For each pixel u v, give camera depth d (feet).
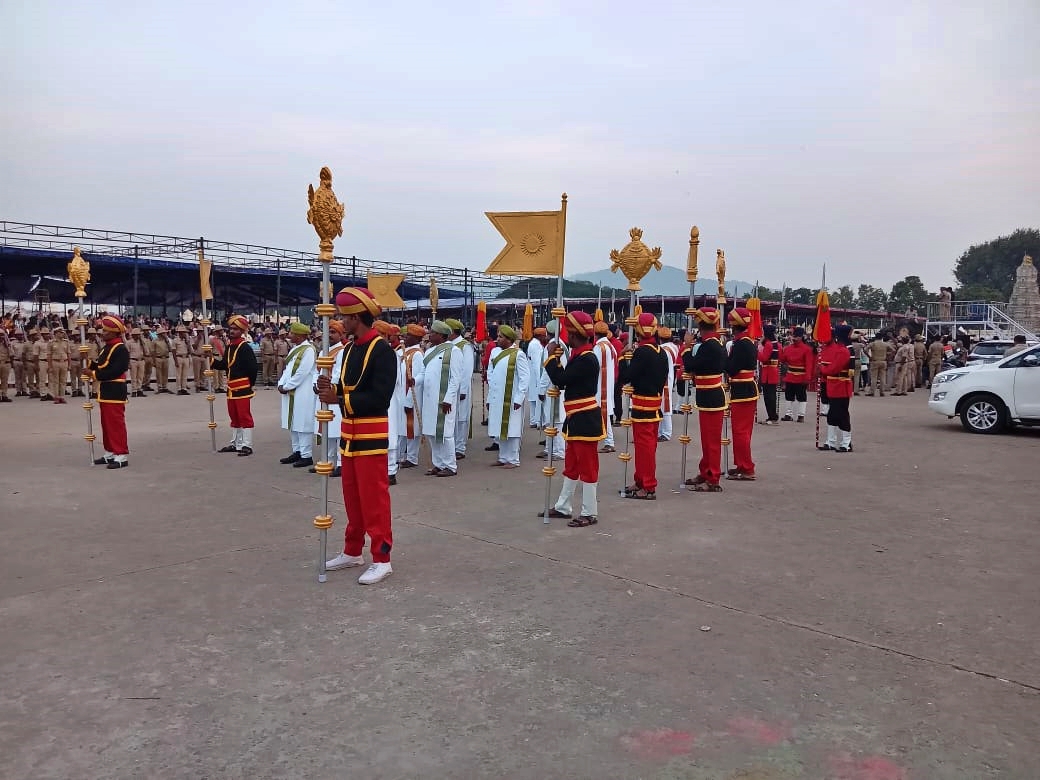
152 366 72.54
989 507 27.61
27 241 77.87
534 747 11.70
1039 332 167.53
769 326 86.94
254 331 88.28
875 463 37.19
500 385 36.04
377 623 16.61
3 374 62.59
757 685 13.78
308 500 28.48
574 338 24.89
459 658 14.87
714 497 29.35
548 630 16.26
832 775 10.98
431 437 34.27
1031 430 50.42
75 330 71.97
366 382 19.48
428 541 23.13
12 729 12.12
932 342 89.51
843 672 14.30
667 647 15.42
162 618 16.81
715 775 10.98
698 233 31.24
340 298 19.63
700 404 30.40
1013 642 15.69
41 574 19.69
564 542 23.00
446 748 11.67
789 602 17.97
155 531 23.94
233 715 12.64
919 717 12.64
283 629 16.26
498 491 30.68
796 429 52.06
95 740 11.83
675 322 110.73
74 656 14.83
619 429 49.29
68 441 41.93
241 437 38.19
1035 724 12.41
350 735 12.04
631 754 11.53
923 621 16.80
